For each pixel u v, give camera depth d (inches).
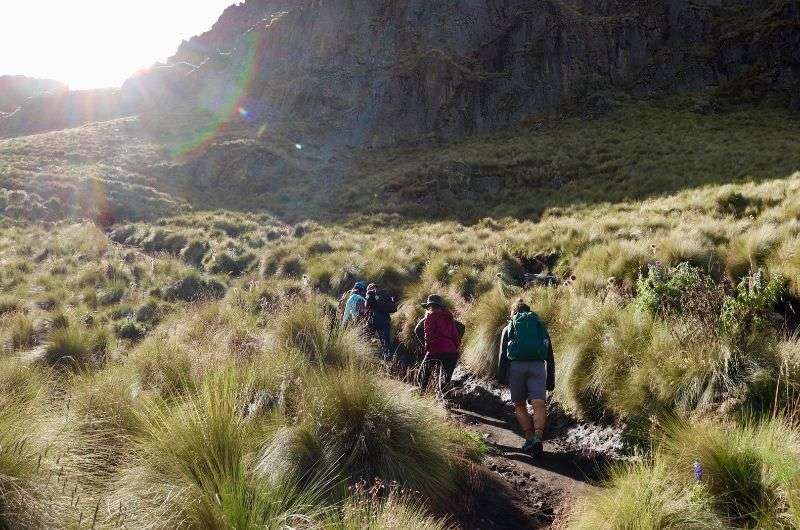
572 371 282.8
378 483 163.9
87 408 191.0
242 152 1701.5
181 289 632.4
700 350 235.0
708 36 1834.4
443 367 310.5
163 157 1749.5
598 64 1867.6
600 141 1370.6
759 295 268.5
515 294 433.4
